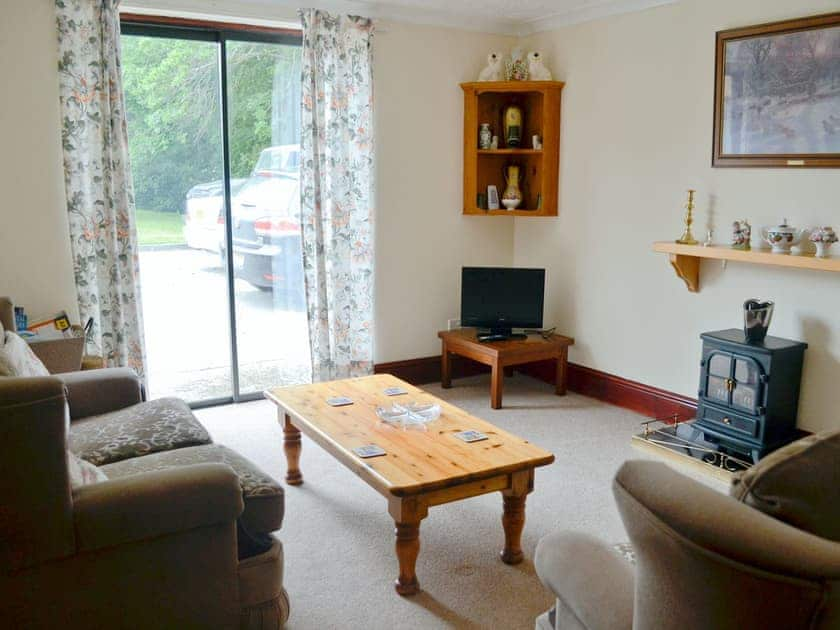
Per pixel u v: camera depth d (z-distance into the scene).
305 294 4.60
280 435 4.14
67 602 1.96
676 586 1.25
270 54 4.46
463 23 4.91
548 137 4.93
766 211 3.74
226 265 4.56
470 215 5.18
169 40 4.19
